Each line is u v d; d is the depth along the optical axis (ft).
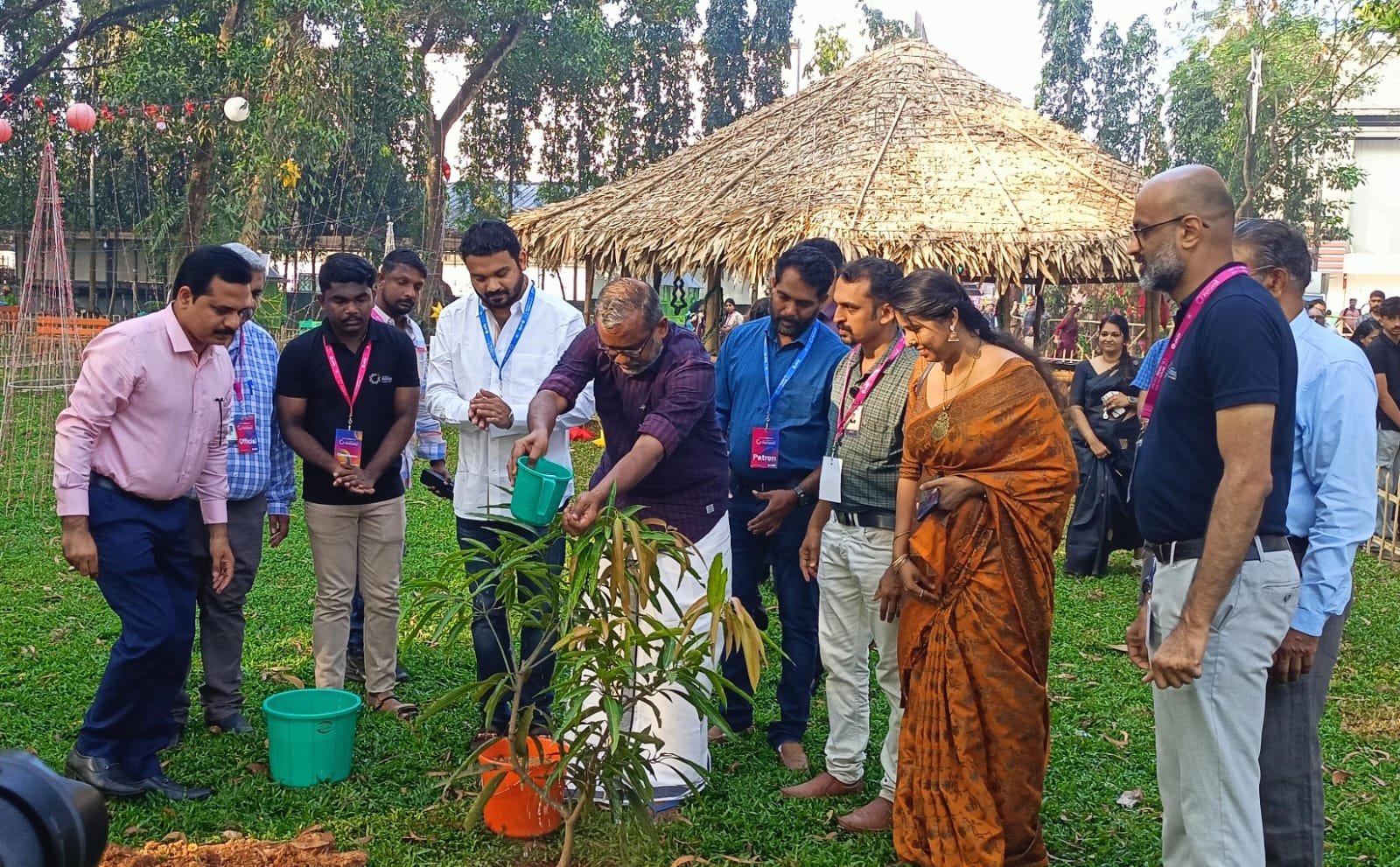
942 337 10.68
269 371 15.06
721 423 15.31
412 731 14.55
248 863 10.30
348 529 15.05
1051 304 91.20
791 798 13.03
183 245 67.15
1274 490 8.98
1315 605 9.74
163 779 12.60
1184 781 9.23
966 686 10.66
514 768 10.34
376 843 11.40
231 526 14.49
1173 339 9.27
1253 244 10.59
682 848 11.71
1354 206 113.29
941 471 11.14
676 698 12.45
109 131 70.38
